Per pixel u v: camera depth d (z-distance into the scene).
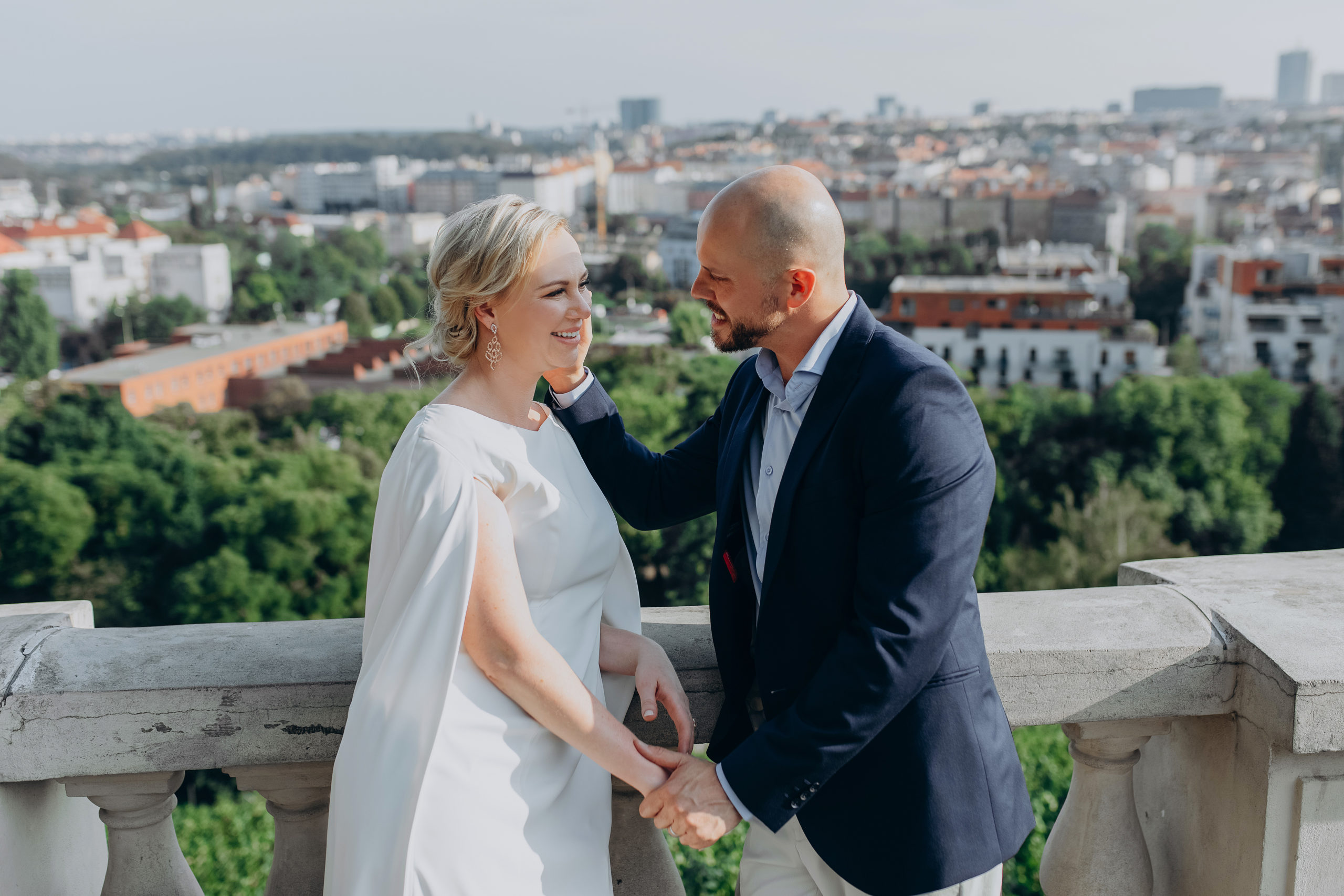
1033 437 44.09
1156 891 1.65
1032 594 1.53
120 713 1.32
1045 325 65.81
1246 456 43.22
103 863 1.61
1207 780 1.53
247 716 1.33
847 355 1.26
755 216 1.24
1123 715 1.43
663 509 1.54
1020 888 3.23
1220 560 1.65
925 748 1.26
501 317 1.29
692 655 1.47
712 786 1.23
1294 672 1.32
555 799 1.28
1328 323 65.31
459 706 1.21
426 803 1.17
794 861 1.43
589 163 196.12
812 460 1.26
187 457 37.28
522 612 1.22
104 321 106.31
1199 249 81.88
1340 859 1.42
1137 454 42.00
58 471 33.56
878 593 1.20
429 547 1.19
